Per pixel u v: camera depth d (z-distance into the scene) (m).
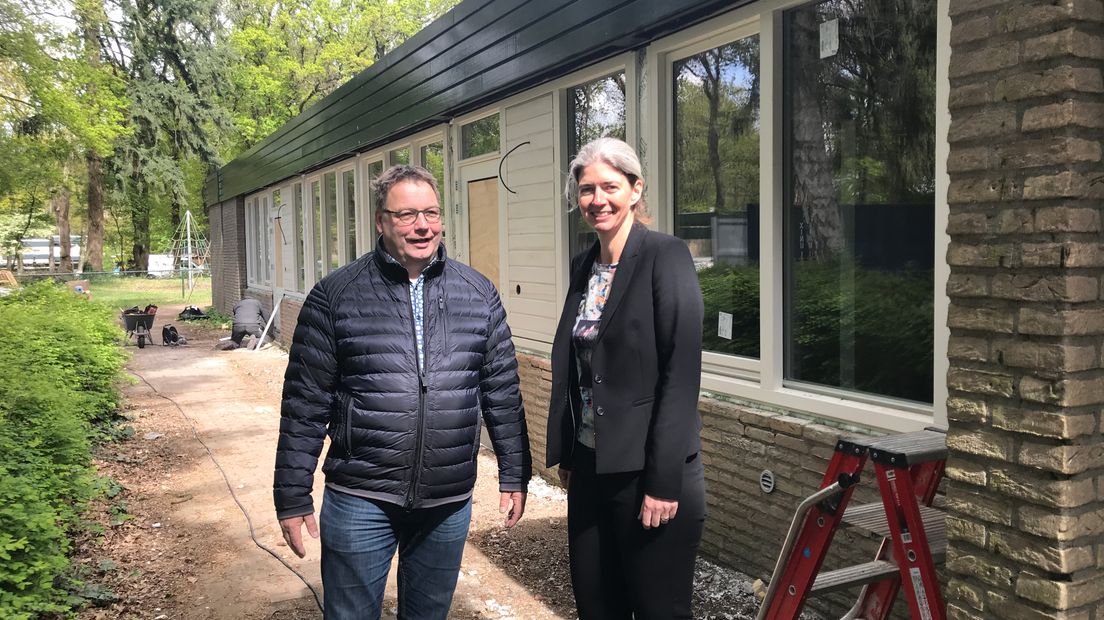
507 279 6.34
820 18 3.62
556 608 3.77
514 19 5.55
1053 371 1.99
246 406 9.36
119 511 5.37
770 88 3.77
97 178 35.91
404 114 7.71
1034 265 2.02
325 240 11.84
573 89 5.46
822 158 3.64
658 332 2.27
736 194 4.15
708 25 4.10
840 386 3.62
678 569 2.33
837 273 3.59
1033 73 2.02
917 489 2.68
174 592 4.12
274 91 36.50
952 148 2.24
